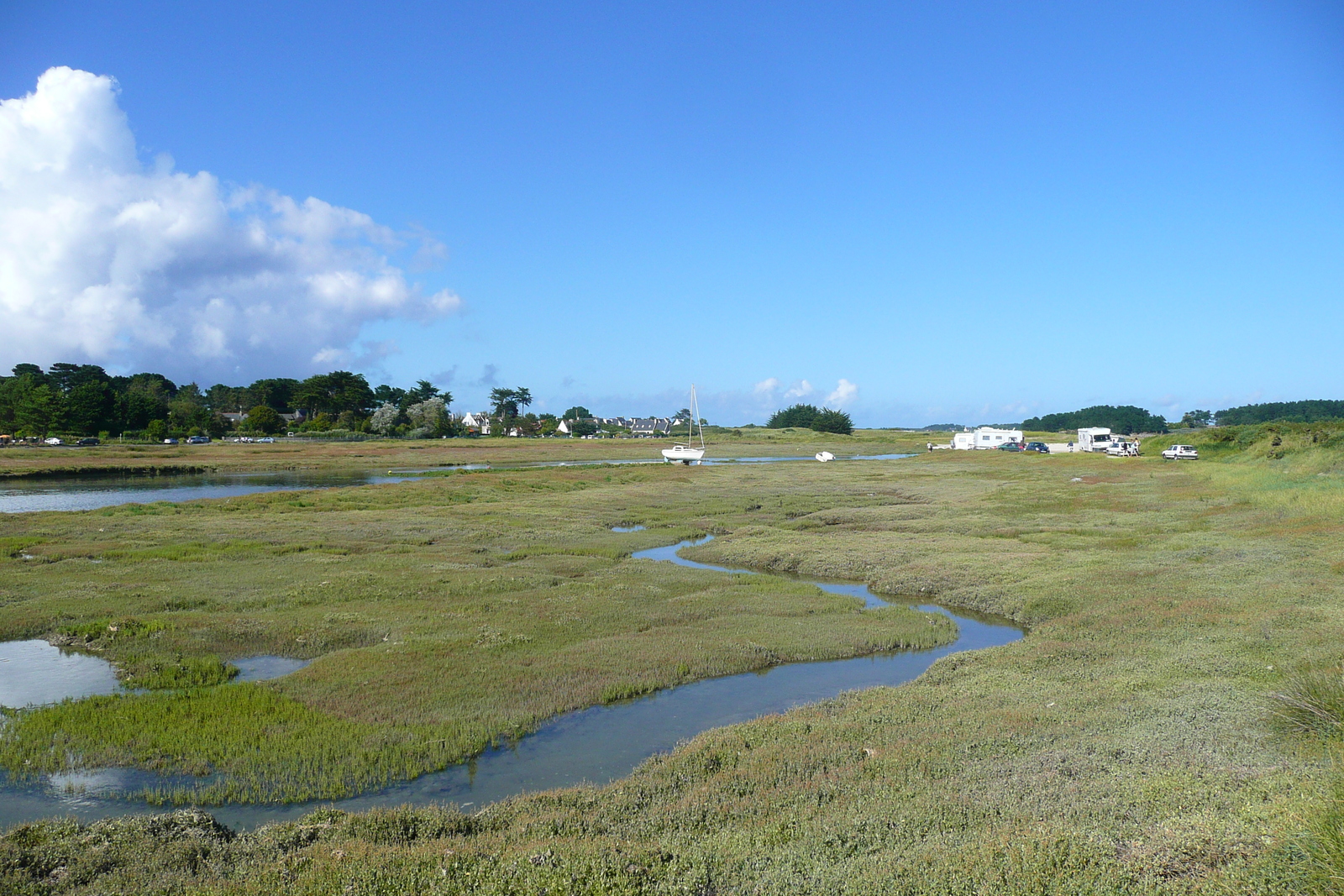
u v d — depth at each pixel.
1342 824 7.65
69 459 98.19
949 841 9.41
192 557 33.62
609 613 25.05
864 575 33.03
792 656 21.36
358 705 16.97
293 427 190.50
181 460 101.62
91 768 14.12
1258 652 17.28
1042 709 15.15
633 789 12.47
